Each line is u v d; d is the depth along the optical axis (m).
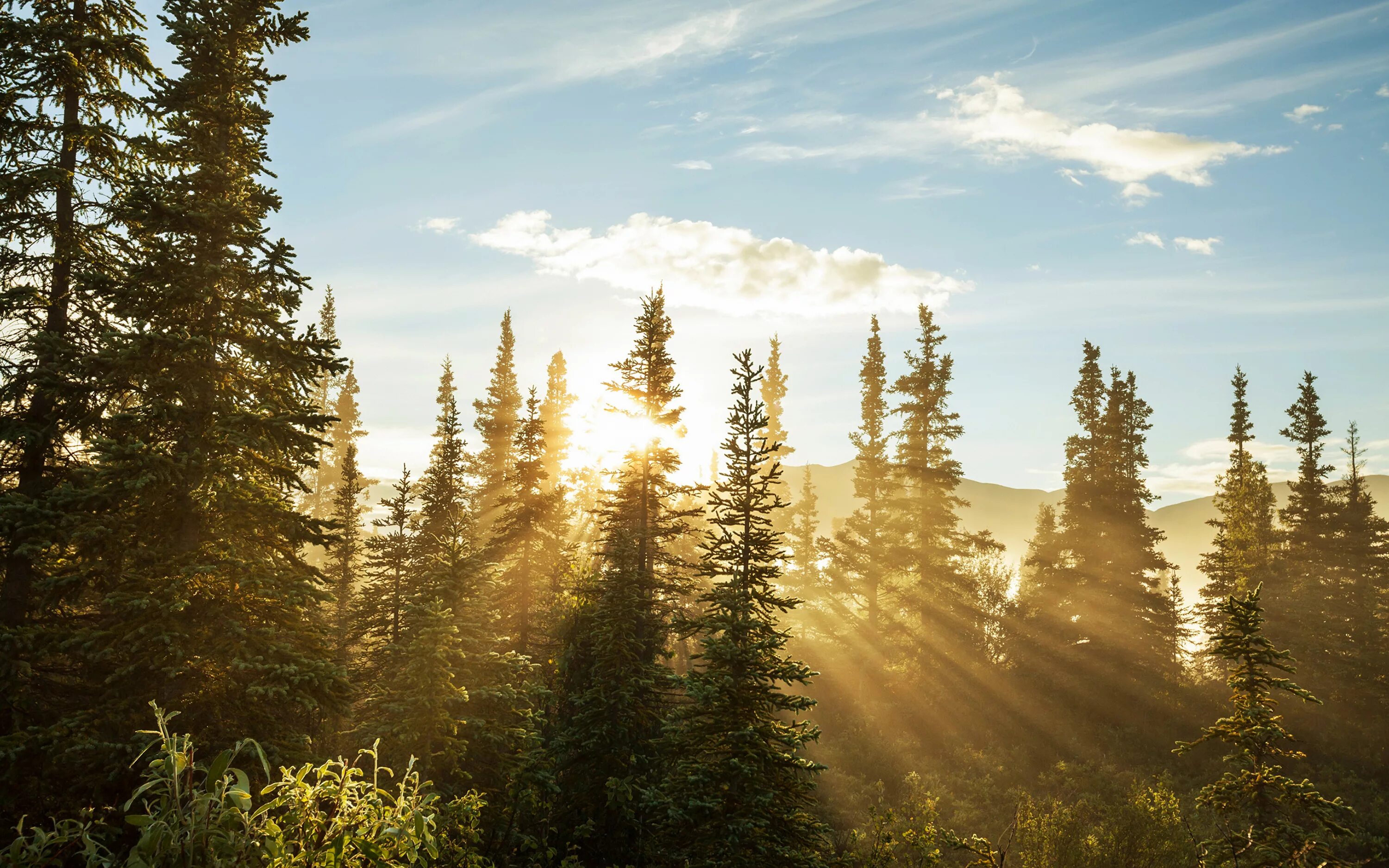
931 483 48.22
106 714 11.17
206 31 14.15
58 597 12.25
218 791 3.49
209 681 12.15
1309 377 54.03
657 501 29.16
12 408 13.32
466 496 35.25
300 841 3.79
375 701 18.56
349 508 34.72
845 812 29.66
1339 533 51.09
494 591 24.03
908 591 46.44
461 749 17.69
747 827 14.64
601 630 24.39
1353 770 35.62
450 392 56.81
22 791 10.59
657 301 31.05
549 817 20.05
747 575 17.59
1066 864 18.81
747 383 18.42
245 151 14.73
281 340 14.07
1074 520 48.62
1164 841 18.44
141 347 12.38
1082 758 36.47
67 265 14.34
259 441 13.24
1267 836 15.41
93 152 14.76
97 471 12.22
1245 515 53.25
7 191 13.55
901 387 50.28
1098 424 49.75
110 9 15.49
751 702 16.42
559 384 54.47
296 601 12.66
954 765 35.56
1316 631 42.53
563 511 35.06
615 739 22.72
